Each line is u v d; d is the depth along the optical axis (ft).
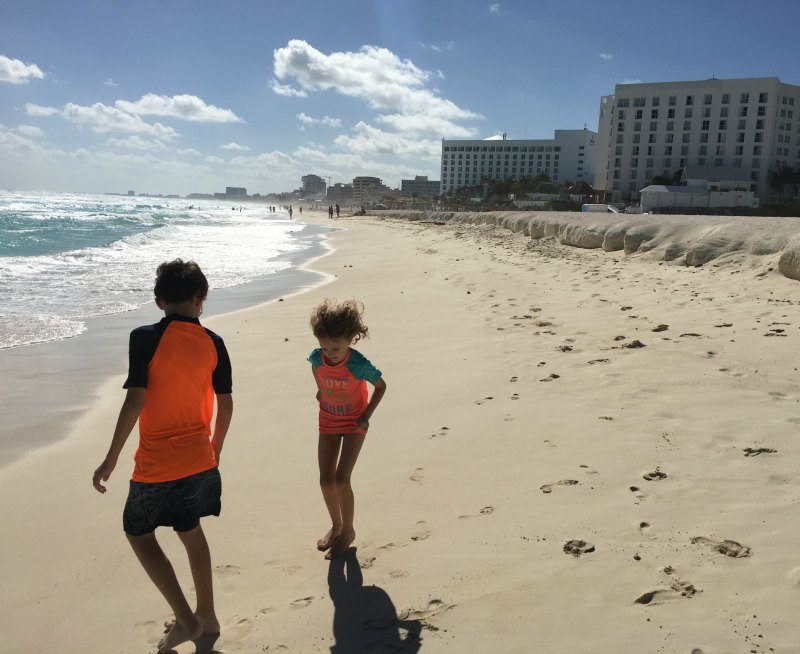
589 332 27.07
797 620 8.41
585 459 14.55
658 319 28.14
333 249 102.83
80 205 378.73
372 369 11.15
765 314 26.96
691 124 322.55
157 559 9.20
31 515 14.01
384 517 12.95
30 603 10.78
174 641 9.36
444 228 158.81
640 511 11.86
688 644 8.17
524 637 8.71
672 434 15.40
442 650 8.69
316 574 11.10
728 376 19.34
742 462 13.55
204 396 9.23
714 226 47.78
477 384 21.53
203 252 89.61
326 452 11.78
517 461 14.93
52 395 23.38
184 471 8.96
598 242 63.00
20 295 45.83
